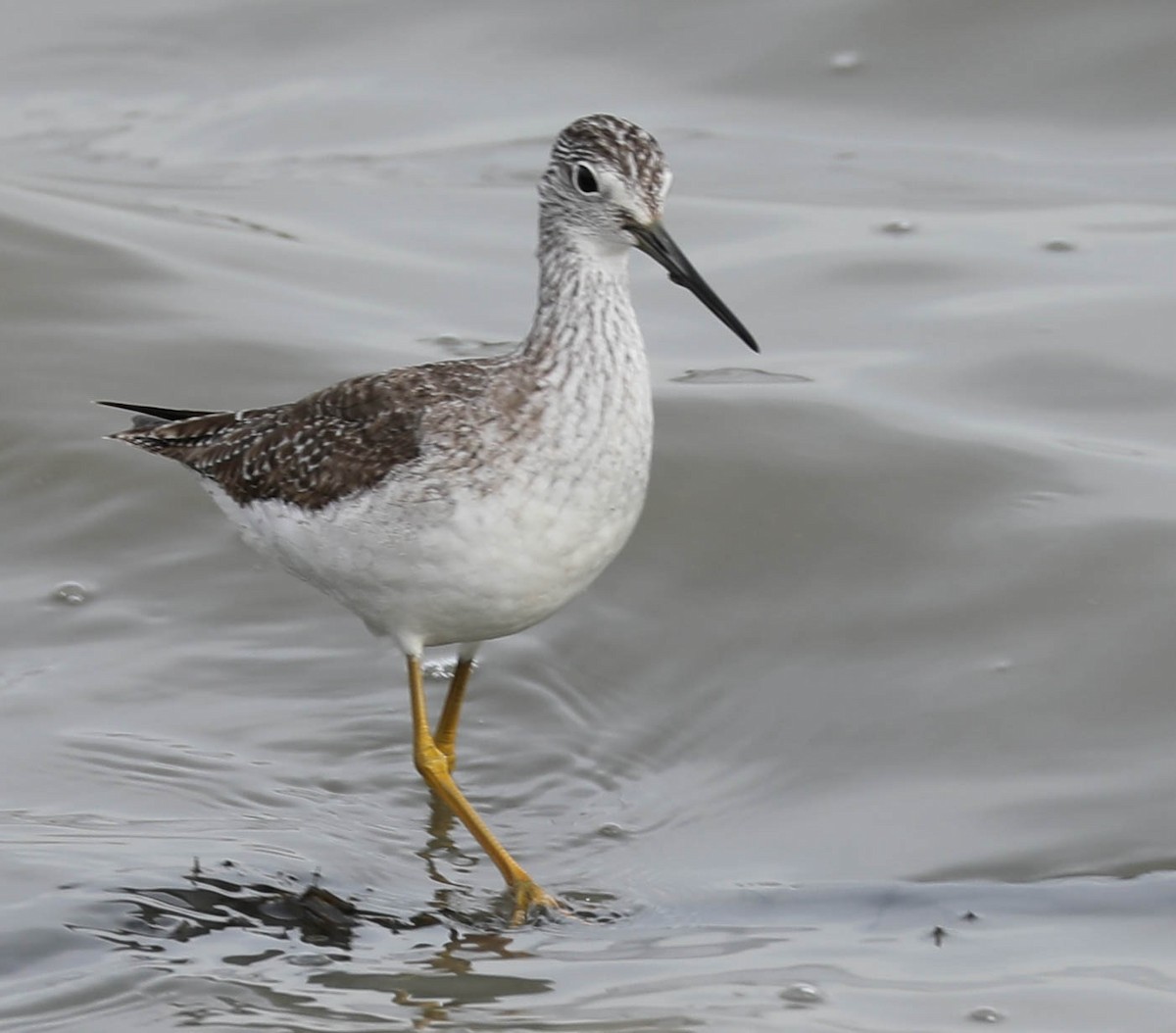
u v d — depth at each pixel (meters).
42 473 15.02
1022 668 12.66
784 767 12.12
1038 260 17.94
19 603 13.70
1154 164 19.81
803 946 10.16
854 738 12.29
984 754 12.00
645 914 10.60
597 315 10.56
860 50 21.66
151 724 12.48
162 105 21.53
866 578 13.65
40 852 10.87
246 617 13.71
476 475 10.33
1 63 22.16
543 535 10.40
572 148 10.76
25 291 17.12
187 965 9.81
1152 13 21.28
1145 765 11.73
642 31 22.25
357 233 18.94
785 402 15.50
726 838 11.42
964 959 9.98
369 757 12.36
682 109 21.12
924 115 20.84
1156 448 14.79
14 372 16.08
